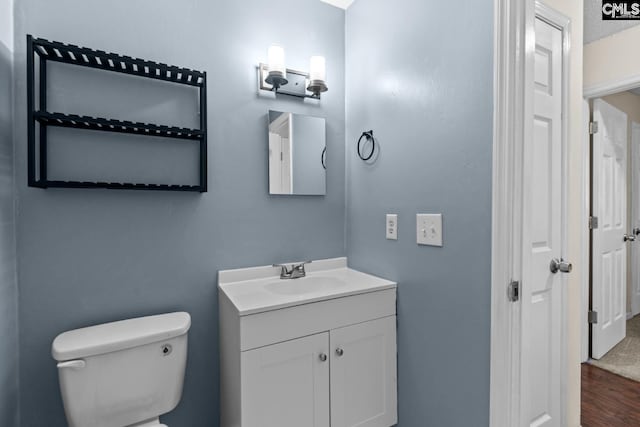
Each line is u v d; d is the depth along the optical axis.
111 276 1.28
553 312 1.45
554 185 1.44
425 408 1.29
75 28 1.21
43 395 1.17
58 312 1.19
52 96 1.18
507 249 1.01
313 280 1.59
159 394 1.16
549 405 1.45
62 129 1.19
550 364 1.45
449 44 1.18
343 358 1.30
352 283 1.45
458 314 1.15
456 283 1.16
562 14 1.44
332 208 1.80
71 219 1.21
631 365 2.24
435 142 1.24
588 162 2.27
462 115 1.13
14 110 1.12
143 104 1.33
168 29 1.38
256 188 1.58
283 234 1.66
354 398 1.32
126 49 1.30
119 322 1.24
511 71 1.00
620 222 2.57
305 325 1.21
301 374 1.21
